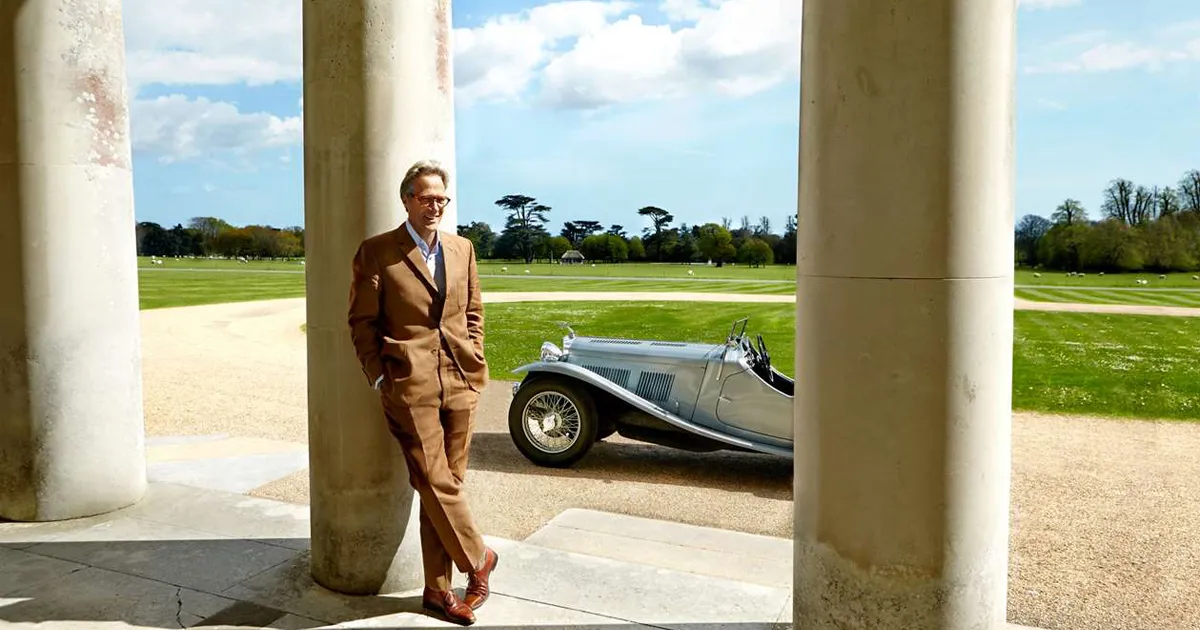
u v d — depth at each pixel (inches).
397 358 120.7
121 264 185.3
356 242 131.9
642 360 277.6
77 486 179.2
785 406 256.1
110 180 181.8
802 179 102.6
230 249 4746.6
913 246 92.2
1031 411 384.2
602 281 2102.6
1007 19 93.7
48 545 162.4
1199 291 1568.7
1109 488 248.2
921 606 97.1
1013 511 224.1
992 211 93.8
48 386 174.9
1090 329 799.7
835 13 94.3
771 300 1259.2
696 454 296.4
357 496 136.5
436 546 130.0
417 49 133.9
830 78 95.4
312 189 134.0
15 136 168.7
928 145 90.7
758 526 210.2
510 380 463.5
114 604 134.0
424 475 122.8
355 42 129.2
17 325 172.9
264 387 425.7
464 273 127.2
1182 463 282.2
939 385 93.7
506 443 307.6
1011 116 95.4
